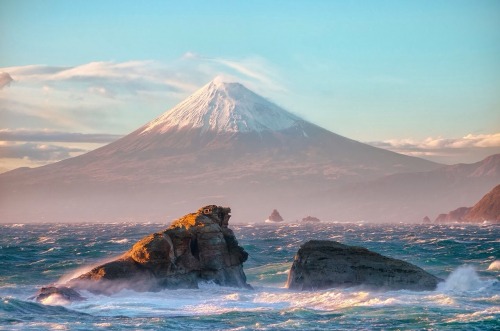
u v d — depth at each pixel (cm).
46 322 8206
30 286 12319
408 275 11244
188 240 11644
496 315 8706
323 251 11762
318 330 8038
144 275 11144
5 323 8050
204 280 11650
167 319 8625
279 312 9156
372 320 8588
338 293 10675
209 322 8488
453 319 8538
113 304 9906
